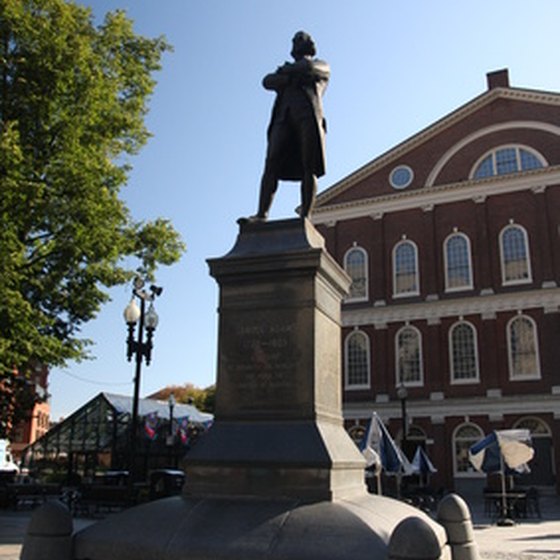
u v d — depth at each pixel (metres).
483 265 36.62
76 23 16.98
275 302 6.52
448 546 5.78
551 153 37.09
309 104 7.54
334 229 41.09
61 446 36.50
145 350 17.62
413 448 35.88
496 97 39.09
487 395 34.69
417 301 37.72
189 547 5.03
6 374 17.80
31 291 16.69
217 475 5.96
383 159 40.94
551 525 19.92
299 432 6.00
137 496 19.27
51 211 15.41
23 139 15.72
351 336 38.88
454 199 38.34
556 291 34.50
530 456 20.80
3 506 23.00
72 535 5.59
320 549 4.76
